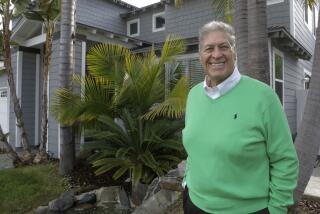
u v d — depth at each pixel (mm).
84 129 6387
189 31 11016
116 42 9227
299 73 11141
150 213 3818
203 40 1704
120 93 5895
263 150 1513
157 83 6223
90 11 12672
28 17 6926
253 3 3531
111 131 6016
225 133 1524
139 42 9836
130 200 5441
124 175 6293
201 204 1657
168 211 3740
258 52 3494
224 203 1556
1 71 9672
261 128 1481
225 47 1633
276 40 7727
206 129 1607
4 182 5859
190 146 1692
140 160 5668
